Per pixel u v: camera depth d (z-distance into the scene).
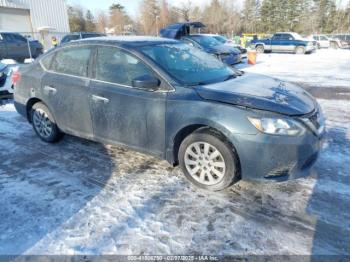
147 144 3.34
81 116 3.84
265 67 12.80
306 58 16.80
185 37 12.02
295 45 20.39
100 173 3.50
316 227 2.50
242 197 2.95
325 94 7.34
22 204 2.91
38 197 3.03
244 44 26.52
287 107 2.75
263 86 3.29
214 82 3.31
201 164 3.03
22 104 4.59
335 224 2.53
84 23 61.03
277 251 2.26
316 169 3.45
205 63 3.82
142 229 2.53
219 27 60.34
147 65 3.25
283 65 13.48
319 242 2.33
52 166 3.70
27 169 3.64
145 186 3.19
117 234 2.48
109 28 66.50
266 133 2.62
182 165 3.17
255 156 2.67
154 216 2.70
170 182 3.26
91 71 3.68
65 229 2.55
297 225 2.53
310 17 54.53
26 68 4.54
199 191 3.07
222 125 2.73
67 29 27.92
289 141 2.62
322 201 2.85
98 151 4.12
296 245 2.31
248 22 62.25
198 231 2.49
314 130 2.77
